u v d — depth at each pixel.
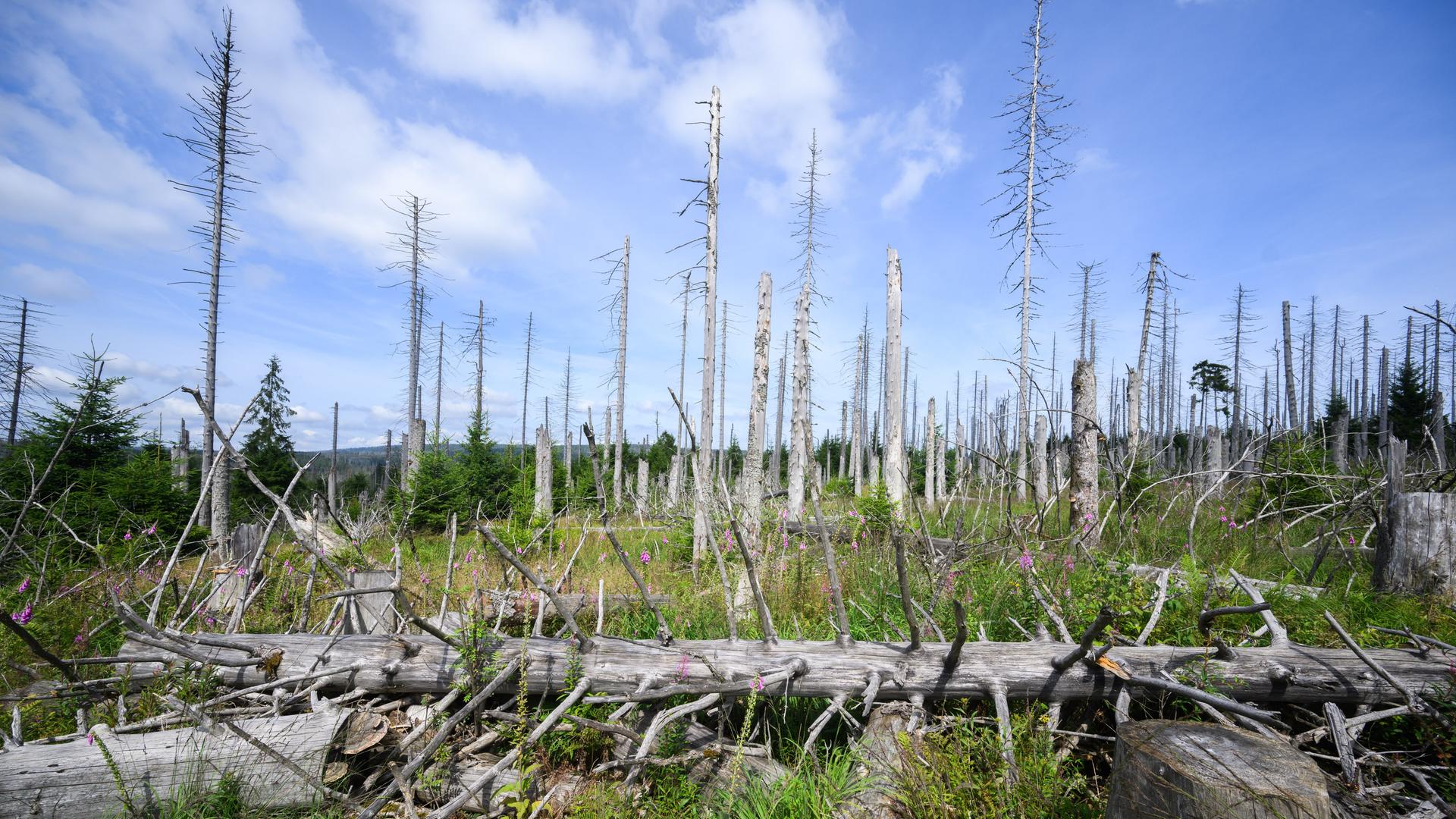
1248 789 2.01
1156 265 18.72
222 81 15.39
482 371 35.53
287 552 7.48
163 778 2.93
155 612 4.06
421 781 3.05
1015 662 3.48
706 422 11.20
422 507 15.34
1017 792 2.69
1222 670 3.37
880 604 5.73
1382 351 33.34
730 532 7.60
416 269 25.39
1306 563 6.93
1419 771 2.85
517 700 3.42
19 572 5.96
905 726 3.29
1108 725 3.54
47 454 11.73
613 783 3.25
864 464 38.12
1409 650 3.62
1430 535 5.62
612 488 20.95
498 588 6.16
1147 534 8.46
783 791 3.03
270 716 3.40
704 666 3.56
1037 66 16.17
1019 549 6.43
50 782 2.81
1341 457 14.54
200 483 14.10
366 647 3.79
